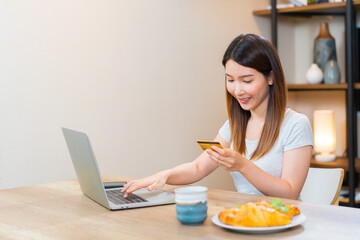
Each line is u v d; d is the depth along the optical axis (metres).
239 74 1.64
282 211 1.14
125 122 2.80
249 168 1.47
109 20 2.70
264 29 3.74
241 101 1.70
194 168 1.77
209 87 3.32
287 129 1.69
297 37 3.94
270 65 1.66
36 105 2.39
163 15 2.99
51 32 2.44
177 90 3.10
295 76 3.97
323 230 1.11
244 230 1.09
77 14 2.55
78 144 1.48
